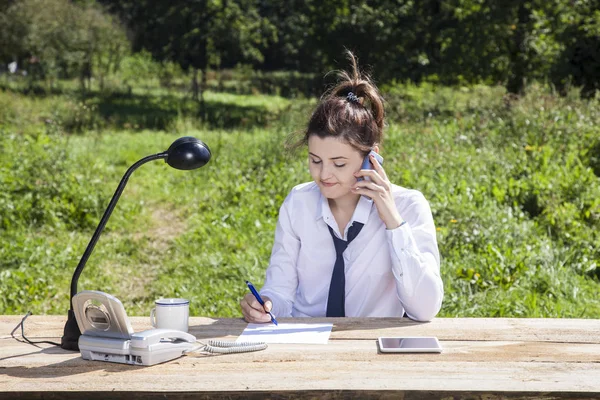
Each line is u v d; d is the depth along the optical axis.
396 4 26.02
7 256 6.56
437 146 9.52
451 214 6.77
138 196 9.35
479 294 5.30
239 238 6.99
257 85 34.19
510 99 12.18
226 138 13.39
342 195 2.68
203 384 1.95
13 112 15.66
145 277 6.38
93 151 12.33
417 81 24.66
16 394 1.93
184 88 31.59
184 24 40.88
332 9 24.92
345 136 2.57
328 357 2.17
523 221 6.82
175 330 2.20
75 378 2.02
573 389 1.90
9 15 26.84
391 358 2.15
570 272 5.77
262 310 2.57
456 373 2.02
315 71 27.11
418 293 2.59
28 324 2.62
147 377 2.01
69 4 29.53
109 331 2.17
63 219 7.89
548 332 2.42
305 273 2.86
